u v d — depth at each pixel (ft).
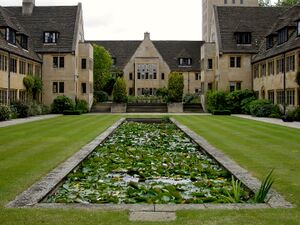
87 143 53.78
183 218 21.57
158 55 216.74
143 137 66.74
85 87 157.89
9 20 124.88
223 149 48.06
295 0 209.67
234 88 149.07
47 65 149.28
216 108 141.38
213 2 263.08
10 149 47.75
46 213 22.45
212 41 165.99
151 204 24.35
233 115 128.67
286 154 44.09
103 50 191.31
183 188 30.50
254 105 123.44
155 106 162.20
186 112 153.79
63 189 30.12
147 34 217.15
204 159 44.42
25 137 60.80
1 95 111.45
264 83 134.21
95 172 37.01
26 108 116.37
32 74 140.15
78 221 21.13
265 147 49.75
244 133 67.05
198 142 54.60
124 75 220.43
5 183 29.89
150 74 216.74
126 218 21.62
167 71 217.56
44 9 158.20
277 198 25.44
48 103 149.48
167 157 45.57
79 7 159.63
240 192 27.40
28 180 30.91
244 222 20.89
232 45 148.66
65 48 148.15
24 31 139.74
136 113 146.61
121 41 232.94
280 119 105.81
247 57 147.74
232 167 36.19
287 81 112.37
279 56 118.62
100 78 190.60
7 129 74.13
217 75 150.61
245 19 155.02
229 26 153.48
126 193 28.78
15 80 123.03
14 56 120.67
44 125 84.17
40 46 148.97
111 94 207.82
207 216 21.86
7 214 22.29
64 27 153.07
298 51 104.53
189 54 221.66
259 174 33.32
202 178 34.53
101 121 97.76
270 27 152.56
